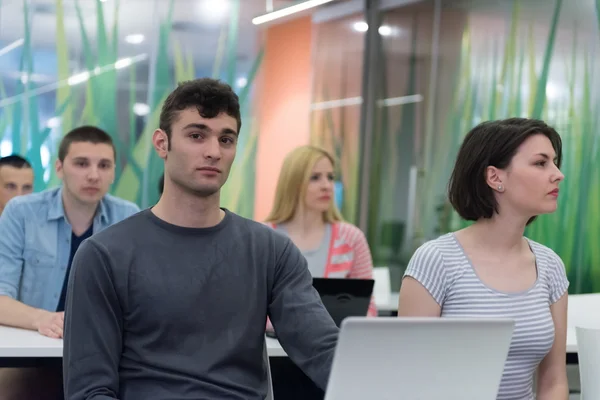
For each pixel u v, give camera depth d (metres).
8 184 4.51
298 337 1.96
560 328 2.35
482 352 1.60
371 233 7.98
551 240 5.45
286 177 3.63
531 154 2.19
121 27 7.11
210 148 1.90
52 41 6.90
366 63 8.06
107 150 3.09
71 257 3.14
